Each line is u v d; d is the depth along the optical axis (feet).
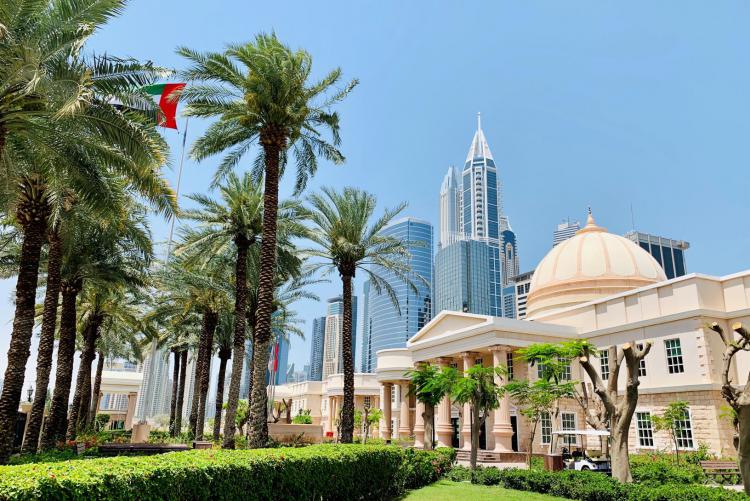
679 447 96.32
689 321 98.63
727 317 98.43
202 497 29.89
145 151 49.21
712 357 94.84
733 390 45.34
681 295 102.01
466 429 118.32
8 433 54.08
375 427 206.69
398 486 58.03
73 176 52.06
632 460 91.20
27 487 21.04
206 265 104.88
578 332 122.52
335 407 224.94
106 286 94.94
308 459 40.91
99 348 157.28
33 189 57.93
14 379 55.01
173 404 167.02
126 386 241.96
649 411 103.04
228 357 145.07
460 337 124.98
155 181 53.88
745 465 44.19
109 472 25.07
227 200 92.38
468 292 609.01
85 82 43.24
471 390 78.18
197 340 152.35
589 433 83.97
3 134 44.98
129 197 69.51
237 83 72.79
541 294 147.43
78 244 81.56
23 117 45.75
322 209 96.99
